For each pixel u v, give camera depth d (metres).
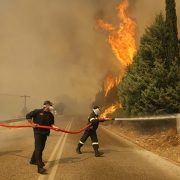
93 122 11.77
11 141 16.66
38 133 9.31
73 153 12.35
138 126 20.88
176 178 8.53
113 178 8.34
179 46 19.12
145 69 19.39
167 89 18.00
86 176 8.48
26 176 8.41
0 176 8.38
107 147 14.26
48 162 10.42
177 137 14.77
